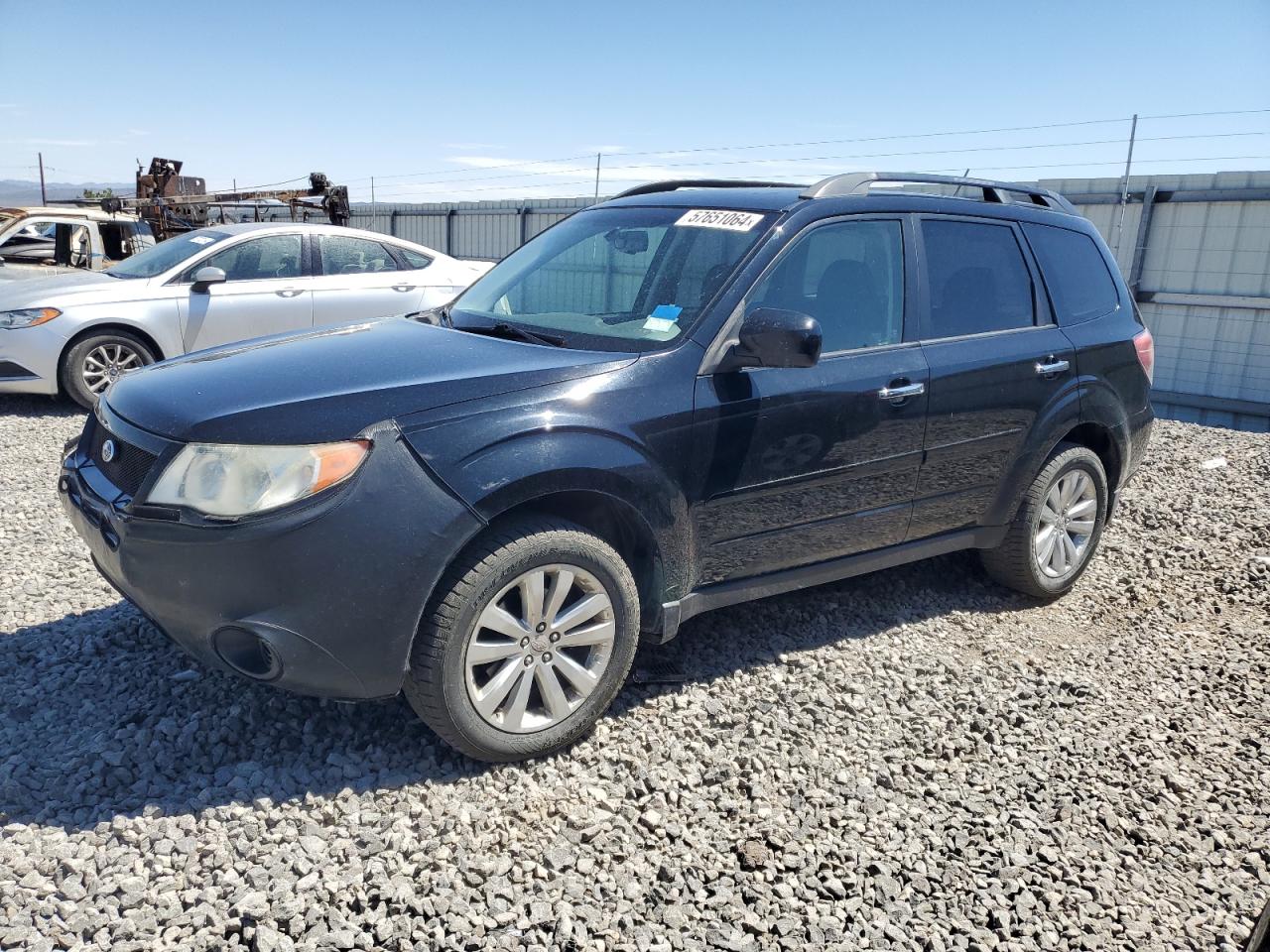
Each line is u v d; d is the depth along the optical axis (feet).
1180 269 42.70
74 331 25.81
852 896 8.52
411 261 30.78
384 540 8.91
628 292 12.24
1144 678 13.05
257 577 8.71
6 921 7.46
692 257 12.05
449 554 9.18
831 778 10.22
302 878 8.14
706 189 13.94
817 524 12.26
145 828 8.54
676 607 11.18
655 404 10.52
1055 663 13.38
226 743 10.02
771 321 10.41
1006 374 13.78
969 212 14.23
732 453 11.11
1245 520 20.49
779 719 11.23
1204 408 42.47
